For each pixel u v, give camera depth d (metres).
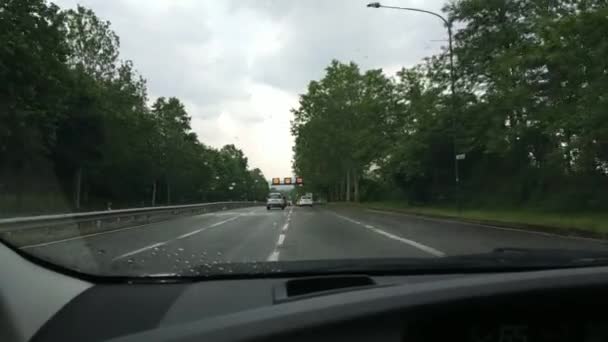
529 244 13.73
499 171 36.06
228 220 27.16
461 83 30.66
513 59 23.09
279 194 51.75
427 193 43.28
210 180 102.31
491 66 26.12
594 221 19.28
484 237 16.02
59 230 16.66
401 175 44.09
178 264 5.98
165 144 73.69
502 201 33.09
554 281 2.72
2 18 26.50
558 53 19.27
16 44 26.02
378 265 4.23
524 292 2.64
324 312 2.44
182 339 2.31
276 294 3.26
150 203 68.00
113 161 48.59
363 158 53.16
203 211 41.78
